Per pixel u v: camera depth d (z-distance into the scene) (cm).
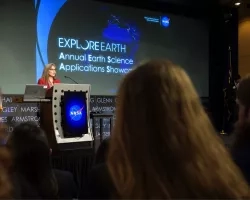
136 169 58
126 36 769
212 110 902
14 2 633
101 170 101
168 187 56
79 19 707
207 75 896
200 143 60
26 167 135
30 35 650
